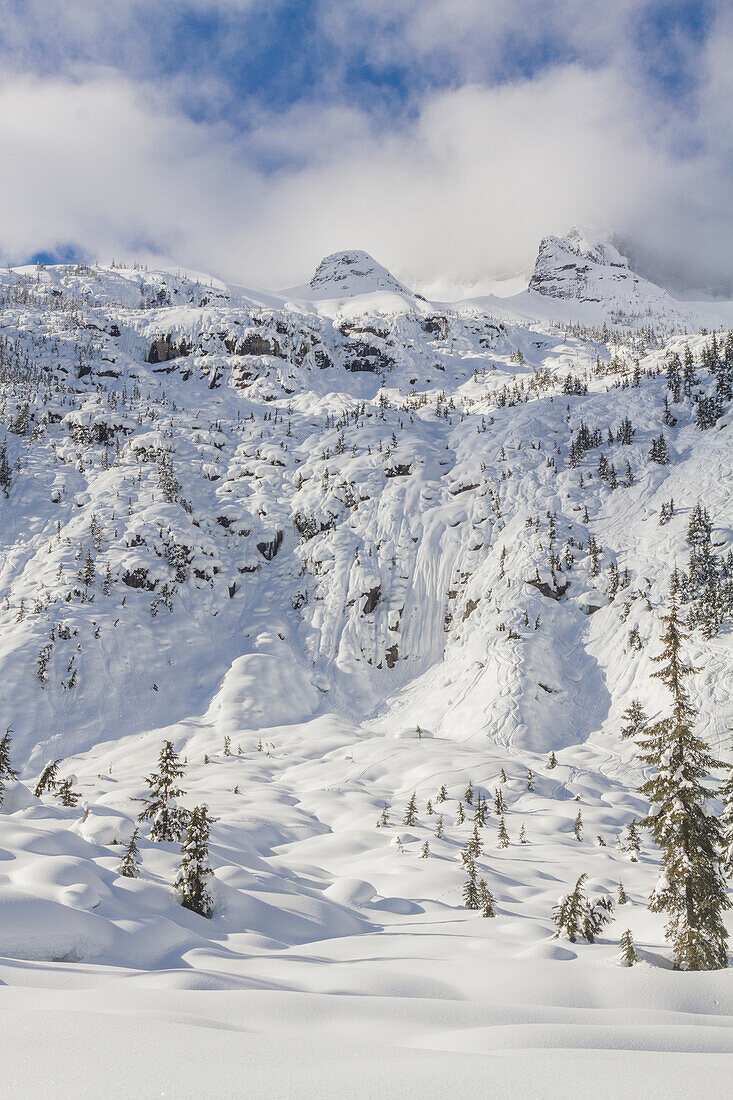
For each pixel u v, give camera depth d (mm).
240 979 12375
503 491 155375
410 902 36719
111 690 118000
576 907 23078
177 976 11609
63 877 18766
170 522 153500
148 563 143000
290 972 14469
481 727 103750
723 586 104750
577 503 145375
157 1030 6383
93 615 129125
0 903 14828
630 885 47531
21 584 136000
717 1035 9031
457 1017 10281
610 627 117062
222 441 195000
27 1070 5195
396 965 15711
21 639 119438
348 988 12953
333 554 153625
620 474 150375
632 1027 9070
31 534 149250
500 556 137875
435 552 148375
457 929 26781
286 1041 6422
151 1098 4680
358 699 128625
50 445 178875
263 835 61156
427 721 114125
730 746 84562
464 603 138125
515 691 108000
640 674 105562
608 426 168125
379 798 81250
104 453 177750
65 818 34000
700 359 188125
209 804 72688
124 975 11680
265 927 23328
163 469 168500
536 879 48969
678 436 156125
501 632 121375
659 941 22391
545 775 87562
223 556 157375
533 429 174750
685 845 19859
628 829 61844
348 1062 5824
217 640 139250
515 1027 8656
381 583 146250
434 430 197250
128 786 79250
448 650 133375
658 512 134000
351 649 136625
